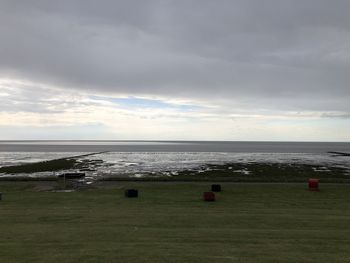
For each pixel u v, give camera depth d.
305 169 51.59
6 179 34.72
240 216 16.64
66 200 22.48
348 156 92.56
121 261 9.38
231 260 9.55
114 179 34.69
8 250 10.51
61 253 10.16
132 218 16.11
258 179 33.81
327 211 18.41
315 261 9.57
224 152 121.62
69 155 100.38
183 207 19.70
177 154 106.31
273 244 11.42
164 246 11.03
